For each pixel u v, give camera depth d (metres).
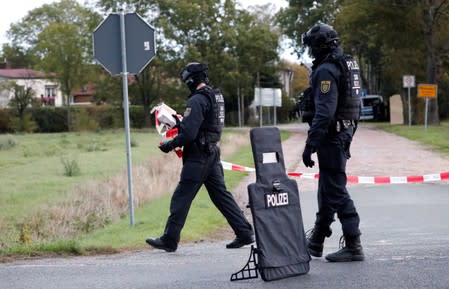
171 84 158.62
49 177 65.75
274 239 19.52
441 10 131.12
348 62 20.86
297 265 19.91
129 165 32.53
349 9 137.50
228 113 189.50
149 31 31.52
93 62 173.12
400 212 36.34
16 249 26.19
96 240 28.38
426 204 39.19
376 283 19.28
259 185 19.38
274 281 19.56
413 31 135.50
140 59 31.52
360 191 46.25
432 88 112.75
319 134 20.44
